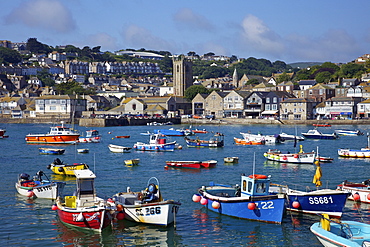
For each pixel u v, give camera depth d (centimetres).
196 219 3372
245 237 3012
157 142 8088
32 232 3092
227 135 11544
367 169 5753
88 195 3198
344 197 3238
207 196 3525
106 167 5916
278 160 6419
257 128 13988
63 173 5225
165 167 5875
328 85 19400
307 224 3225
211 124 16588
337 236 2502
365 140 10056
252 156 7169
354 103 16175
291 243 2917
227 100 17888
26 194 4028
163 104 19262
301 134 11331
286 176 5212
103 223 3008
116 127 15388
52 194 3925
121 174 5341
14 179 4984
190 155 7306
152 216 3148
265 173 5431
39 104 18788
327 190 3516
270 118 15975
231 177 5138
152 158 6900
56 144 9250
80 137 10094
